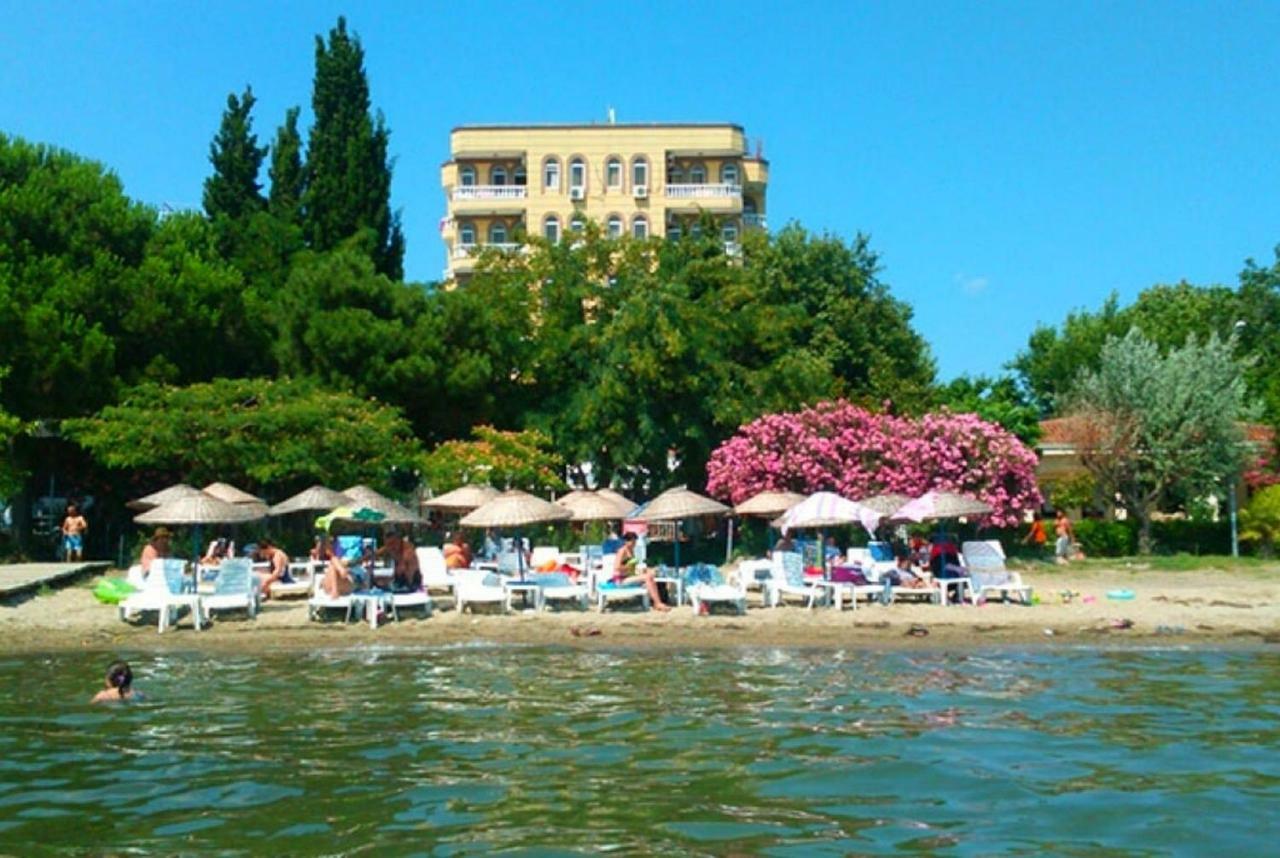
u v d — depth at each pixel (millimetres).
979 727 13242
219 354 38719
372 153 51406
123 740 12781
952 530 35125
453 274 66500
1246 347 63469
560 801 10211
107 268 35750
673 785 10742
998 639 20484
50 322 32969
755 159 72812
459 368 38750
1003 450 32906
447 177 73188
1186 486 38469
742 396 39062
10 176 37281
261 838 9188
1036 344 69812
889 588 24531
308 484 35312
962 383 57562
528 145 69250
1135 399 38562
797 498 28656
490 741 12625
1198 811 9867
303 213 50688
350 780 10969
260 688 16156
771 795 10398
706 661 18484
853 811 9906
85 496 37375
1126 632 21062
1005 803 10117
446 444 35688
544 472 35250
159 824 9555
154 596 21781
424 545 37031
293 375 38344
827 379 41469
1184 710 14211
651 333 38250
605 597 23984
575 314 42562
